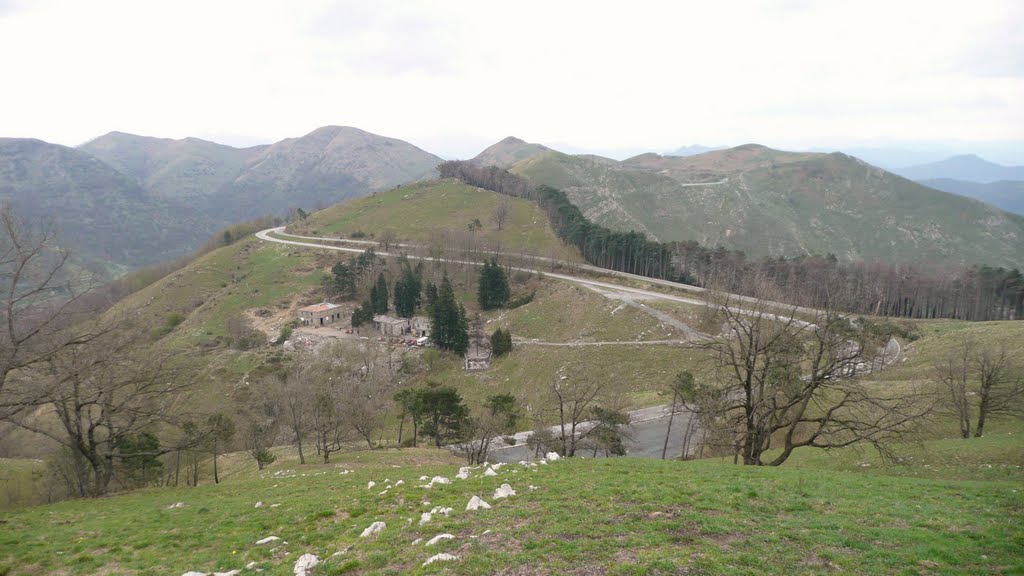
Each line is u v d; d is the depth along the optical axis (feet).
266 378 290.97
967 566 41.32
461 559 42.78
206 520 66.39
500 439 203.10
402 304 430.61
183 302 476.95
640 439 201.57
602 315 353.72
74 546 56.24
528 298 428.15
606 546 44.88
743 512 54.95
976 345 215.51
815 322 119.14
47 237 94.73
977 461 108.37
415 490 69.21
